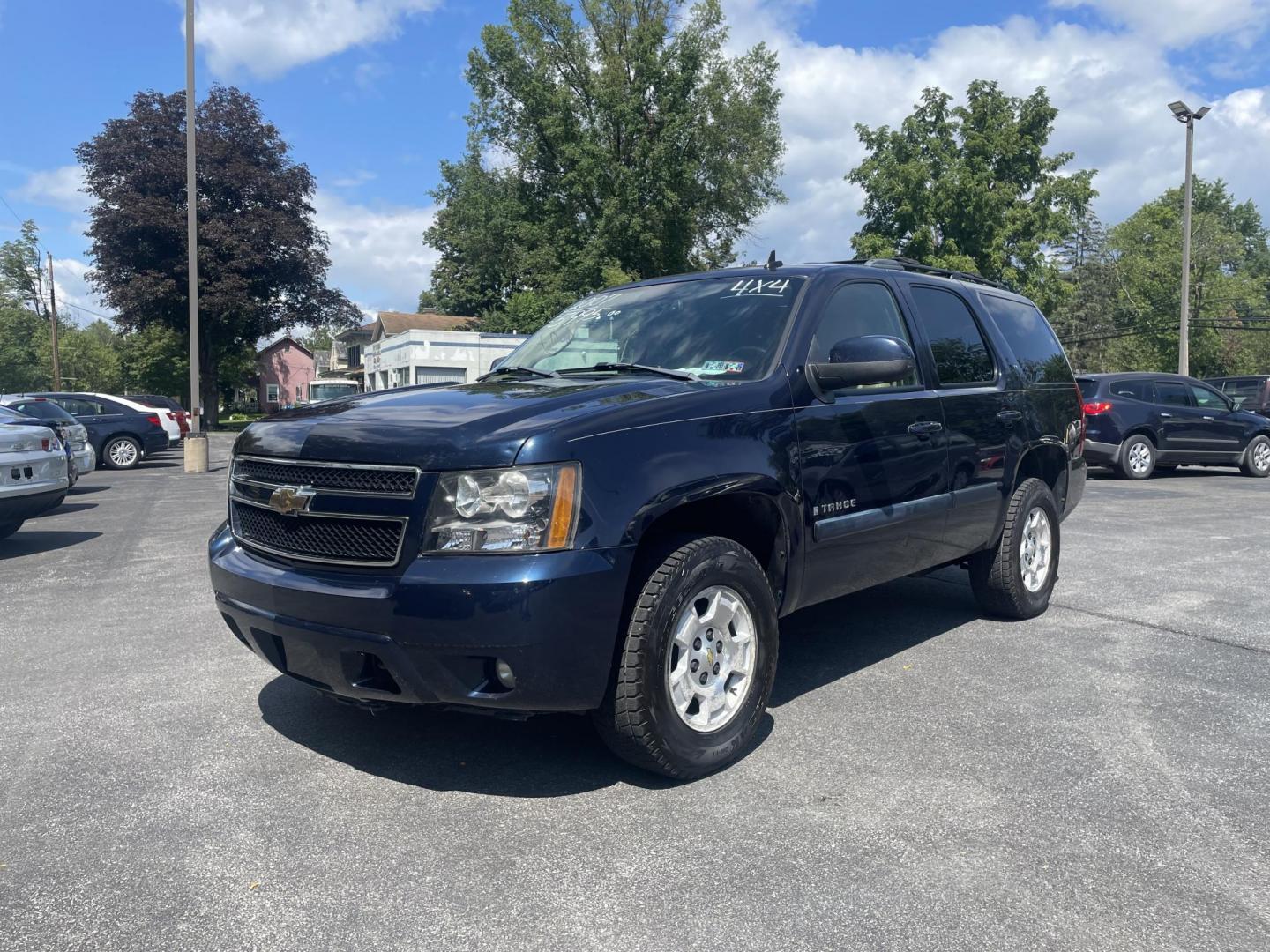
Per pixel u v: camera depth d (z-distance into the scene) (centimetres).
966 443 476
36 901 258
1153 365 5584
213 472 1806
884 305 454
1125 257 5838
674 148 3669
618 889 259
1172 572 706
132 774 343
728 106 3897
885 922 243
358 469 311
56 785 335
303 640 312
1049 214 3497
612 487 303
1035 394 550
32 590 685
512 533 290
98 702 425
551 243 3944
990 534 512
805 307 405
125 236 4103
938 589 641
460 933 240
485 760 352
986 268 3425
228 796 323
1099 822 298
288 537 330
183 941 238
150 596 655
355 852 283
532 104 3772
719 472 334
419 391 387
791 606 378
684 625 324
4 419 966
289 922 246
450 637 285
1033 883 262
